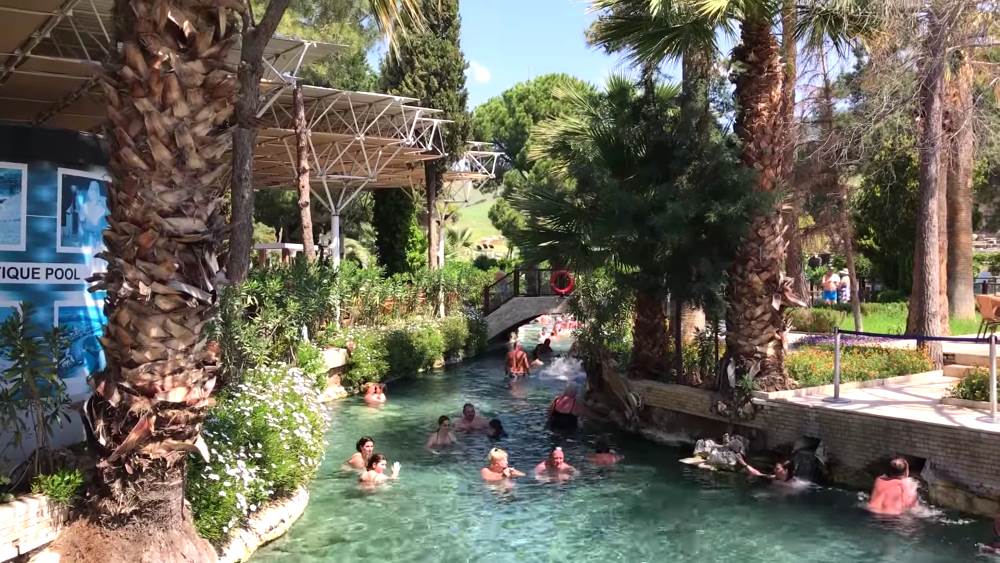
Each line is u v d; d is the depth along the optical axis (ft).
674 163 37.88
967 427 26.25
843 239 63.36
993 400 28.91
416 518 27.07
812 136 57.21
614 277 41.45
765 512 27.43
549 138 46.34
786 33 43.14
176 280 16.12
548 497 29.60
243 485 21.18
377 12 24.75
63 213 20.83
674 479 31.91
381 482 31.58
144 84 15.25
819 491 29.73
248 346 35.99
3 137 19.77
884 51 42.11
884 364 40.27
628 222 36.73
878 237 87.51
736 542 24.62
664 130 39.63
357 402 49.62
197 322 16.69
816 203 58.95
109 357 16.61
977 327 60.18
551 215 39.83
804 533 25.26
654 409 39.91
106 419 16.55
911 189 81.92
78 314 21.20
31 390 17.75
